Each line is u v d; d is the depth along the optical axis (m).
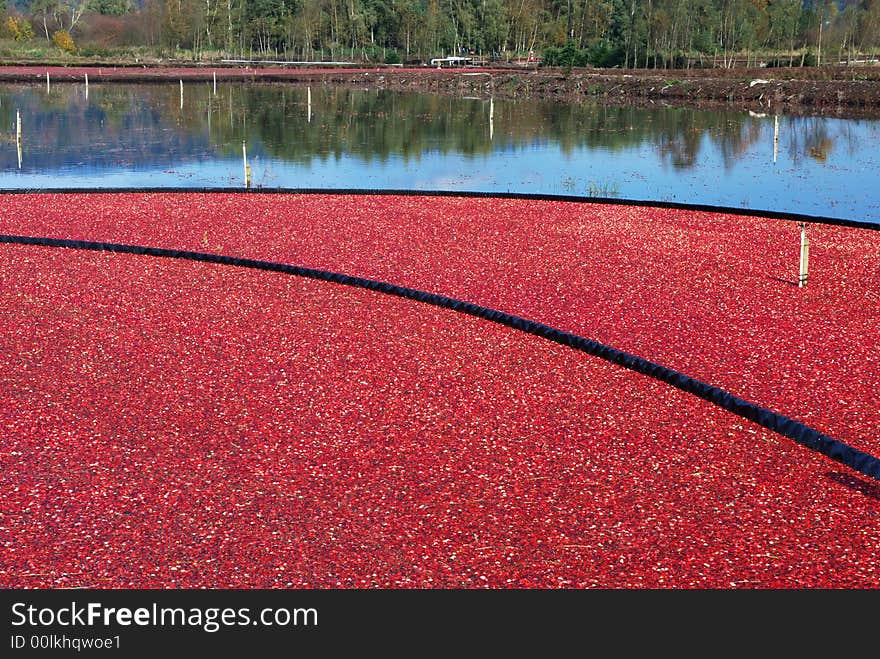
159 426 6.52
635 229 13.37
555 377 7.50
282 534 5.18
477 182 18.44
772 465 6.01
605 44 65.44
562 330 8.71
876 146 23.33
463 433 6.45
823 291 10.19
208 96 38.12
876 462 5.85
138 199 15.59
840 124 28.30
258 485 5.70
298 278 10.46
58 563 4.91
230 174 19.28
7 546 5.04
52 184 17.97
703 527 5.28
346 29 73.19
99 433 6.39
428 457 6.09
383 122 29.12
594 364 7.80
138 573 4.84
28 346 8.16
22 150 22.53
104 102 34.81
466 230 13.20
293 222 13.69
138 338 8.39
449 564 4.93
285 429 6.48
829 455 6.14
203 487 5.67
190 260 11.27
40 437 6.32
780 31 63.34
